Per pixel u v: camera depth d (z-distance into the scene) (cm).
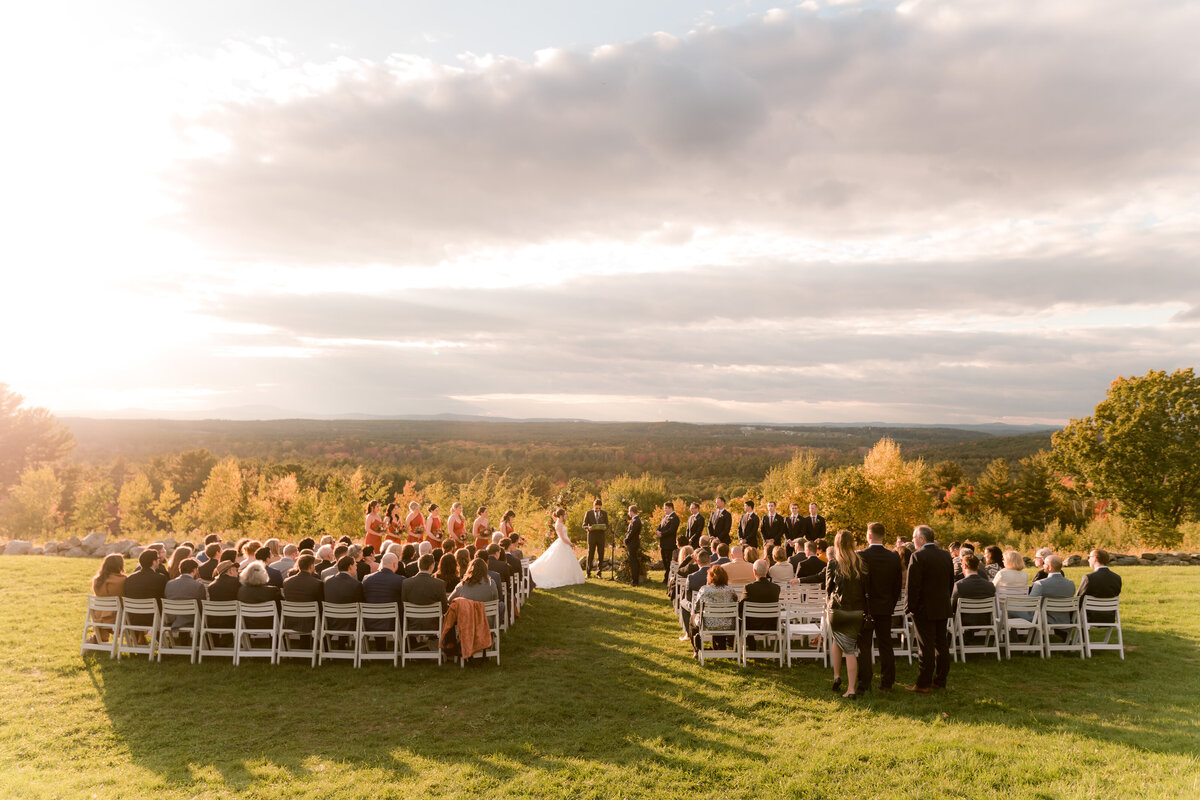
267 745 579
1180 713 639
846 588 700
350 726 624
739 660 828
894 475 2600
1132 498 2819
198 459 7256
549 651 888
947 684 743
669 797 488
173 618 816
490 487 2673
